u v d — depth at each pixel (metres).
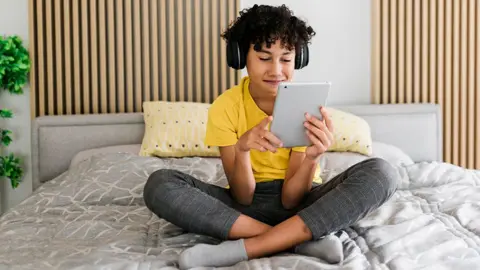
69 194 1.92
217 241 1.41
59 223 1.66
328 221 1.30
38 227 1.61
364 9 2.88
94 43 2.72
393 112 2.80
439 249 1.27
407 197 1.82
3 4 2.69
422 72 2.92
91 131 2.62
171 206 1.38
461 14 2.92
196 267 1.22
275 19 1.38
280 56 1.41
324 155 2.34
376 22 2.84
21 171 2.67
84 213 1.76
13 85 2.69
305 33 1.45
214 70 2.80
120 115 2.65
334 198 1.33
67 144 2.61
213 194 1.55
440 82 2.92
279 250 1.29
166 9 2.80
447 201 1.72
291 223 1.30
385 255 1.24
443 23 2.93
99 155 2.19
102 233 1.53
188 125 2.41
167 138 2.38
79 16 2.77
